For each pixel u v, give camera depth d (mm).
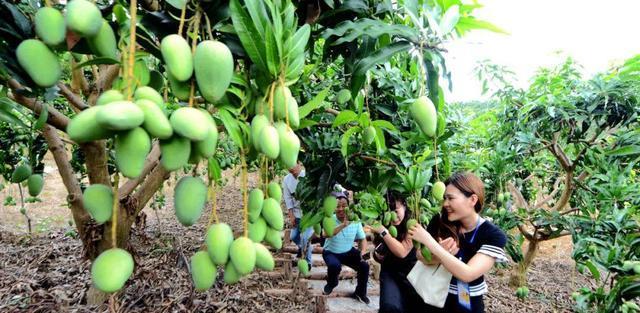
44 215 5285
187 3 658
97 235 1674
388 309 1872
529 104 2928
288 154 699
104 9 708
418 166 1355
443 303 1650
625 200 2484
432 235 1700
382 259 2098
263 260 739
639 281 1792
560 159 3076
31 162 1568
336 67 1799
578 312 2811
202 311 2469
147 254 3479
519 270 3467
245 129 713
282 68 702
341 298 3156
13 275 2902
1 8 725
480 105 4703
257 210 772
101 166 1571
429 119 874
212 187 709
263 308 2730
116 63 607
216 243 685
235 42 736
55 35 605
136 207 1749
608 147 2730
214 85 610
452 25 882
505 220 3094
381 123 1175
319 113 1425
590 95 2797
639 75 2588
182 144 588
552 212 2963
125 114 517
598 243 2314
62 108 2912
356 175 1355
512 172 3238
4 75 757
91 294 2234
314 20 904
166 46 604
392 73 1551
